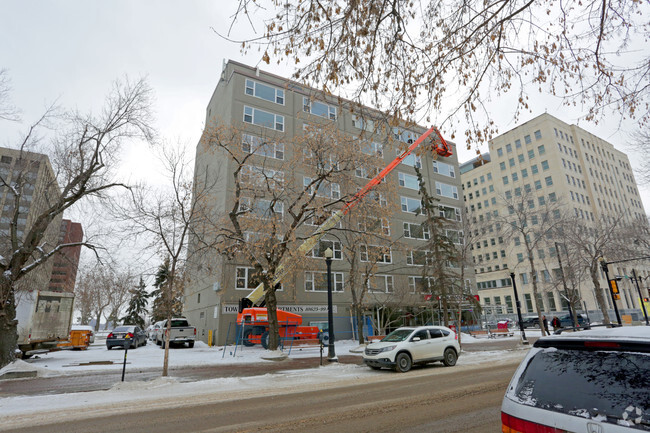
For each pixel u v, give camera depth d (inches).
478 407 285.1
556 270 1551.4
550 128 2608.3
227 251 757.3
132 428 258.2
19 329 727.1
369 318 1182.9
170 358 733.3
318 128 807.7
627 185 2957.7
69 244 661.9
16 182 645.9
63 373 559.2
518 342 991.0
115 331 1029.8
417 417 262.5
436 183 1649.9
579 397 95.3
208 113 1534.2
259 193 795.4
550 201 1754.4
